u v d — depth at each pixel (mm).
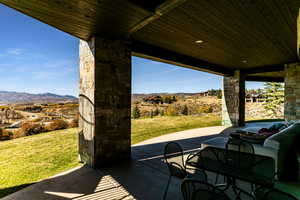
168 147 2430
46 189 2234
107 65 3096
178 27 3119
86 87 3193
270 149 2385
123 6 2115
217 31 3295
